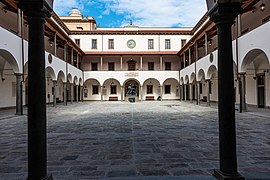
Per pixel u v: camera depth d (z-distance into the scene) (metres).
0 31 12.95
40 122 3.27
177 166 4.66
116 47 39.28
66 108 22.00
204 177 3.78
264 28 12.95
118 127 9.94
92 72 36.41
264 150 5.88
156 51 39.16
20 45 15.68
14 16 20.88
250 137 7.50
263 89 20.02
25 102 24.55
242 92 16.06
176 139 7.32
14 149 6.23
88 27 41.53
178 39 39.69
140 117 13.83
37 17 3.34
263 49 13.14
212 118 12.98
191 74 29.58
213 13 3.69
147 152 5.77
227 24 3.60
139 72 36.47
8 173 4.36
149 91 40.28
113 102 34.47
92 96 39.62
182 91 37.03
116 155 5.52
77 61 34.97
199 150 5.93
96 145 6.58
